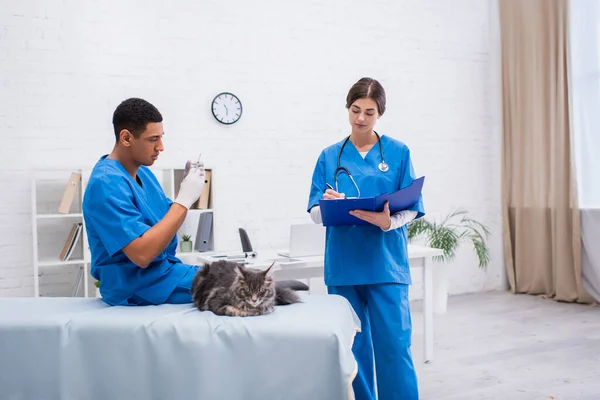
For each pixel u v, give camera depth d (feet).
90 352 5.39
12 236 12.37
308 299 6.35
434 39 16.99
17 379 5.49
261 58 14.70
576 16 15.52
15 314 5.72
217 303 5.60
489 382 9.59
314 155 15.38
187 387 5.24
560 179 15.66
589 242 15.28
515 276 17.38
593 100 15.29
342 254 7.34
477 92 17.63
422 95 16.87
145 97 13.51
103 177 5.95
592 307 15.03
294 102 15.12
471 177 17.60
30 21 12.48
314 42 15.34
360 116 7.38
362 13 15.97
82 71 12.92
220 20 14.24
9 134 12.34
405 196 6.72
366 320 7.47
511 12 16.99
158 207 6.79
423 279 10.83
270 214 14.85
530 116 16.65
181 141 13.85
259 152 14.73
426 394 9.10
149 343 5.30
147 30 13.51
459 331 12.96
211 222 12.87
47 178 12.63
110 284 6.13
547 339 12.13
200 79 14.03
